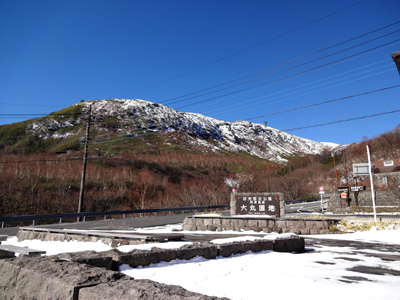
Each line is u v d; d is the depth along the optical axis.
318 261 5.68
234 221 13.79
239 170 93.06
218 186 66.56
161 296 2.38
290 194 61.78
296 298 3.29
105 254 4.54
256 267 4.94
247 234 11.56
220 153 141.62
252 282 3.97
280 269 4.83
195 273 4.40
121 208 46.72
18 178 47.12
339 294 3.45
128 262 4.56
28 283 3.22
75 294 2.64
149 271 4.44
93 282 2.84
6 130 105.25
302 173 85.31
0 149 87.81
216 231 13.81
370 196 35.88
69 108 142.12
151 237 7.20
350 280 4.16
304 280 4.12
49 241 10.23
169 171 78.31
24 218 20.89
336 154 102.00
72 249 7.73
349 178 67.81
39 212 38.50
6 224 34.09
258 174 84.25
